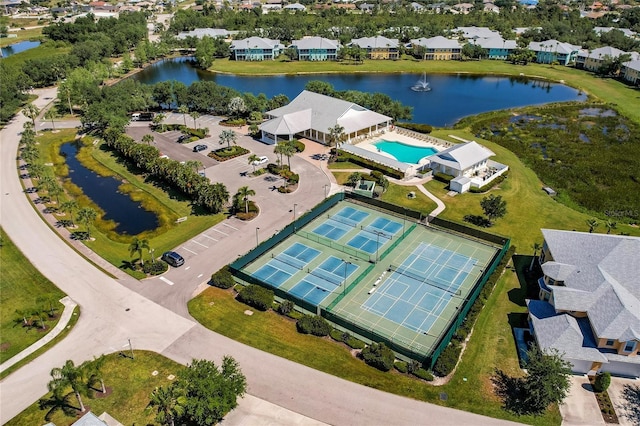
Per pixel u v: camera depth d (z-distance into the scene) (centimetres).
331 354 6969
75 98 17612
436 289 8331
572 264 7806
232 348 7062
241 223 10238
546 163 13400
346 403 6200
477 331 7400
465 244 9612
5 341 7250
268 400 6225
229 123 15825
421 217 10388
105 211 10938
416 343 7162
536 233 9962
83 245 9612
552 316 7181
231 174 12344
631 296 7206
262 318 7662
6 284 8475
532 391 5981
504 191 11694
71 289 8306
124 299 8056
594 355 6544
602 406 6169
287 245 9569
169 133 15212
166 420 5662
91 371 6053
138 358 6881
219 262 8975
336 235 9906
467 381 6544
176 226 10244
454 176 12162
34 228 10231
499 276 8512
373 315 7731
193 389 5691
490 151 12888
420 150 14062
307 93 16012
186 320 7600
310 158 13338
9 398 6312
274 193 11425
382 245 9544
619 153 14112
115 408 6122
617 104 18675
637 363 6456
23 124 16550
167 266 8794
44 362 6862
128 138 13638
